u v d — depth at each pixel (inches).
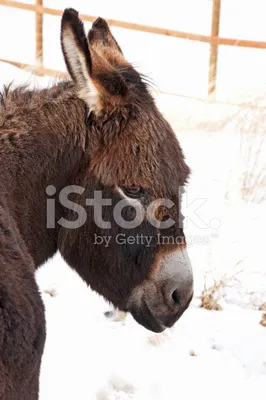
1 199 111.1
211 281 224.4
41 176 121.3
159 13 580.7
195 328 199.2
